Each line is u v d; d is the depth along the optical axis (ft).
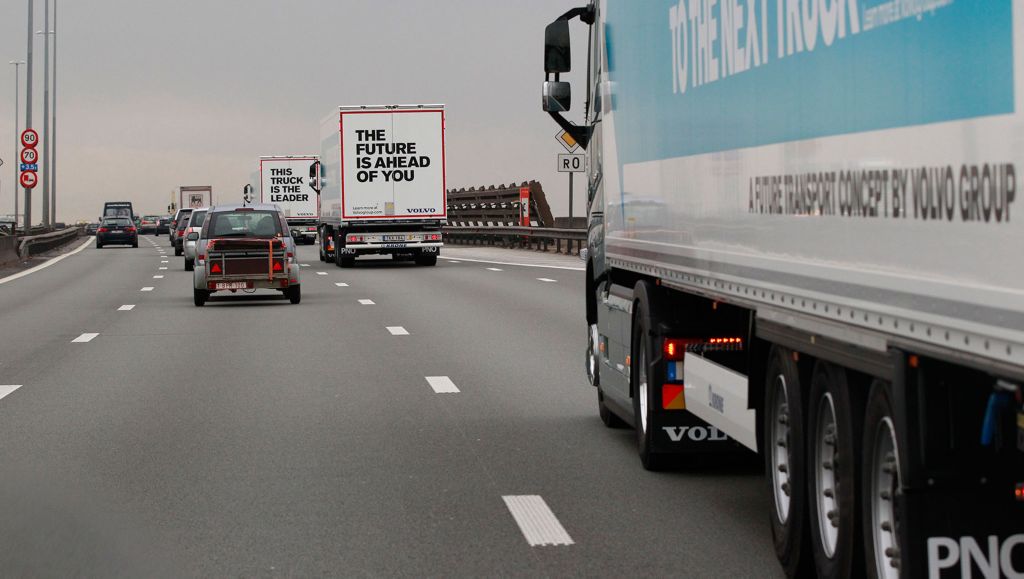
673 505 27.94
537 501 28.40
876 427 17.90
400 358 56.95
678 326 30.68
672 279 28.94
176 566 22.99
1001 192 13.84
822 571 20.35
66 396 45.37
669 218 29.22
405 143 142.20
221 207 93.45
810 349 19.99
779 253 21.22
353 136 142.00
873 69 17.22
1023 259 13.38
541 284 107.34
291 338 66.39
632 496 28.86
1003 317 13.75
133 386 48.03
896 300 16.48
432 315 79.30
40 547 24.35
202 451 34.53
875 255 17.16
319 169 168.14
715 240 25.25
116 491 29.40
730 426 25.58
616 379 35.88
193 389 47.16
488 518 26.78
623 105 34.73
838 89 18.48
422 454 34.17
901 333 16.35
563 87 42.68
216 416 40.73
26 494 29.14
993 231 13.99
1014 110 13.60
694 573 22.44
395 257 162.61
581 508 27.71
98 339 66.64
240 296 101.40
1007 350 13.71
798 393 21.27
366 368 53.42
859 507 18.75
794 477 21.49
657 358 30.60
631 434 37.27
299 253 201.05
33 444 35.58
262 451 34.58
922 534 16.40
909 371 16.35
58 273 140.97
